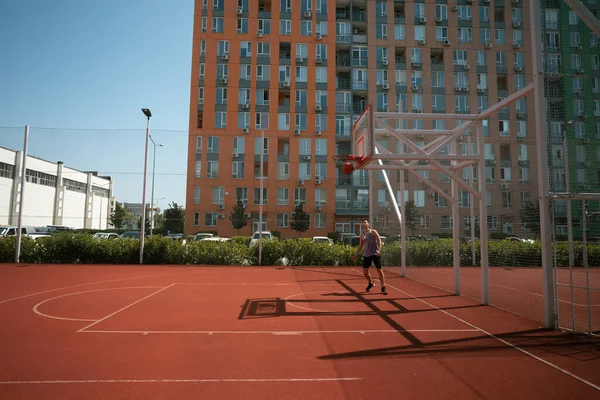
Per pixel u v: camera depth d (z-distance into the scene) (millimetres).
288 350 5129
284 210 40906
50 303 8469
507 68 39000
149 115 18047
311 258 18141
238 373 4285
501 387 3936
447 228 16734
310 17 43531
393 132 8734
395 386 3953
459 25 42719
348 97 43062
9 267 16156
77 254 18000
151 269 16016
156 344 5379
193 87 41812
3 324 6535
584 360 4773
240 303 8547
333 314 7422
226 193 40500
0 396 3656
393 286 11352
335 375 4242
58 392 3762
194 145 40938
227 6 42906
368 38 43156
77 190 41969
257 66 42531
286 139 42750
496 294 9844
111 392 3768
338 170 41938
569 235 6375
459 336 5863
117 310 7742
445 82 35688
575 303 8742
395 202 15430
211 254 18109
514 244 14242
